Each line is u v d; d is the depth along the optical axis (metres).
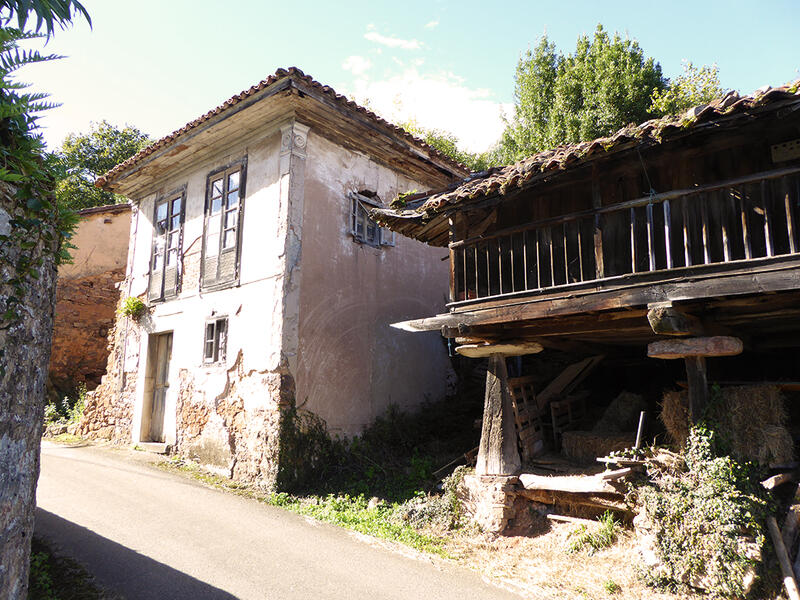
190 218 9.71
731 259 4.45
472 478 6.07
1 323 2.60
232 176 9.00
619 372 8.61
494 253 6.04
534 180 5.00
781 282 3.88
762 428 4.57
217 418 8.26
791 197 4.18
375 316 9.14
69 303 13.12
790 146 4.33
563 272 5.48
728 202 4.57
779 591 3.81
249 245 8.31
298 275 7.80
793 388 4.91
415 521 6.07
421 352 10.05
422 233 7.23
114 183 10.92
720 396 4.65
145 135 20.78
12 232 2.70
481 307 5.61
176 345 9.45
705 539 4.14
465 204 5.73
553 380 7.56
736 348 4.40
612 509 5.19
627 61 13.02
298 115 8.05
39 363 2.90
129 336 10.77
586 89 13.38
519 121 15.27
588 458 6.01
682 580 4.17
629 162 5.12
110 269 13.93
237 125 8.49
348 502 6.76
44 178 2.92
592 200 5.41
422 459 7.88
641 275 4.59
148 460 8.63
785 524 4.16
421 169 10.33
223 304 8.58
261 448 7.41
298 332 7.69
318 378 7.91
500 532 5.61
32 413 2.83
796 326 5.55
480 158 19.55
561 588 4.45
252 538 5.41
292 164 7.91
